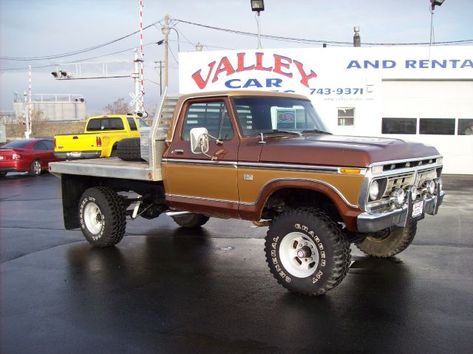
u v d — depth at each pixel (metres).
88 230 7.61
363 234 5.48
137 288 5.61
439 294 5.19
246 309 4.89
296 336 4.24
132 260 6.82
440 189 6.15
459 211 10.28
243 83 18.23
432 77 17.20
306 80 17.75
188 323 4.57
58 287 5.70
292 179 5.19
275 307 4.93
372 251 6.55
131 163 7.55
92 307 5.03
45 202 12.70
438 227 8.62
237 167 5.64
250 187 5.56
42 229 9.15
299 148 5.20
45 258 7.01
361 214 4.77
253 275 6.04
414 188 5.38
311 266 5.21
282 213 5.47
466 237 7.83
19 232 8.88
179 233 8.52
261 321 4.58
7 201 12.94
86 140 16.92
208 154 5.93
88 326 4.55
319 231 5.02
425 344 4.03
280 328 4.41
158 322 4.61
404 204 5.20
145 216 7.89
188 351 4.01
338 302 5.02
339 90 17.64
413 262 6.40
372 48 17.31
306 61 17.69
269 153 5.39
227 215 5.95
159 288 5.60
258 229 8.77
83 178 8.16
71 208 8.11
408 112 17.86
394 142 5.41
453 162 17.81
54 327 4.54
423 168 5.55
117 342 4.20
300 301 5.09
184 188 6.30
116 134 17.58
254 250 7.28
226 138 5.86
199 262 6.66
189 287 5.62
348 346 4.03
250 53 18.05
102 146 16.88
